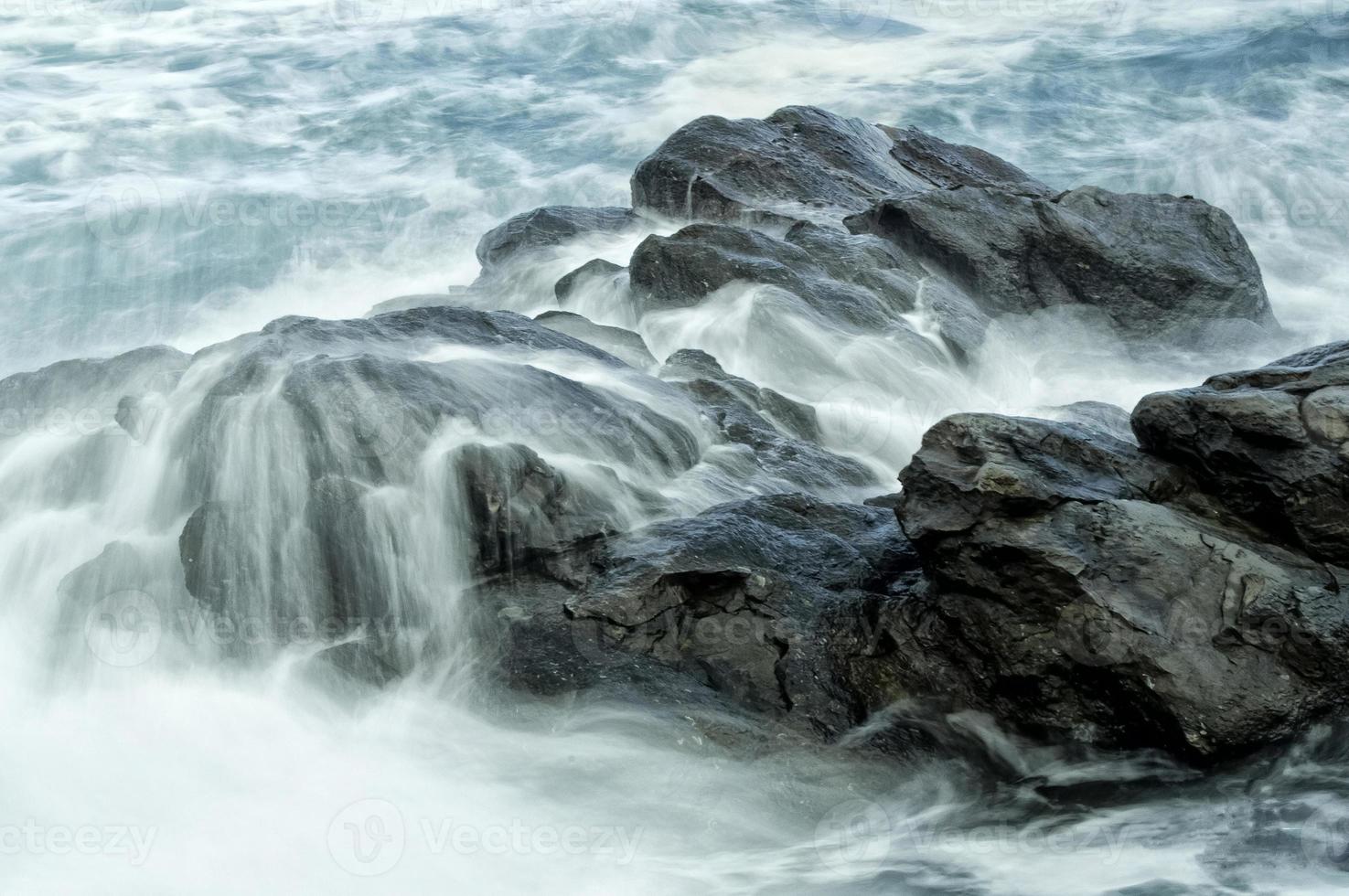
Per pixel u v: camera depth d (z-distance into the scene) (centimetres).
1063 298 1341
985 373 1199
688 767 621
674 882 577
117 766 657
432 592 704
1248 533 652
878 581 710
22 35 3422
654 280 1223
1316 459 632
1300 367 701
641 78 2986
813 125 1722
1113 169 2289
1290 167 2209
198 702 693
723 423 910
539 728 638
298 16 3606
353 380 743
